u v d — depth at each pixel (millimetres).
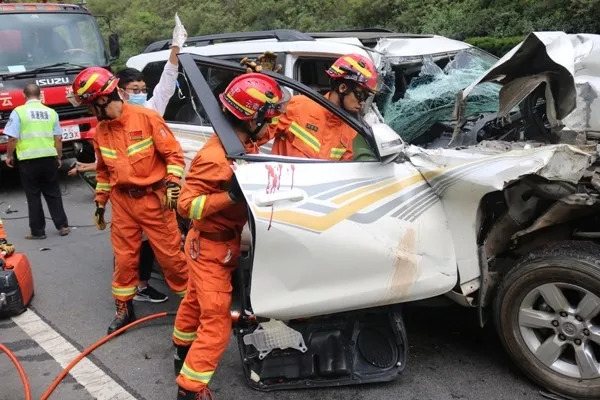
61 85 8352
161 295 4473
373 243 2850
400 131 3820
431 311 3986
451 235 3020
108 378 3430
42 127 6039
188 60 2967
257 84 2684
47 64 8555
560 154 2791
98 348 3799
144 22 23109
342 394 3125
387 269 2877
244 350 3160
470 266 3014
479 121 3670
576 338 2848
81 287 4855
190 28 21484
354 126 2984
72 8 9141
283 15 19250
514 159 2832
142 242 4176
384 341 3189
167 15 23922
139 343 3844
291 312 2855
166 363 3580
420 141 3797
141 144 3660
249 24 20047
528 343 2986
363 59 3271
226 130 2732
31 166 6039
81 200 7988
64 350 3797
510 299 2988
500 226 3109
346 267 2844
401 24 15312
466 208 2957
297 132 3445
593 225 3193
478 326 3746
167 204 3541
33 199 6160
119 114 3617
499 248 3172
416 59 4258
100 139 3713
